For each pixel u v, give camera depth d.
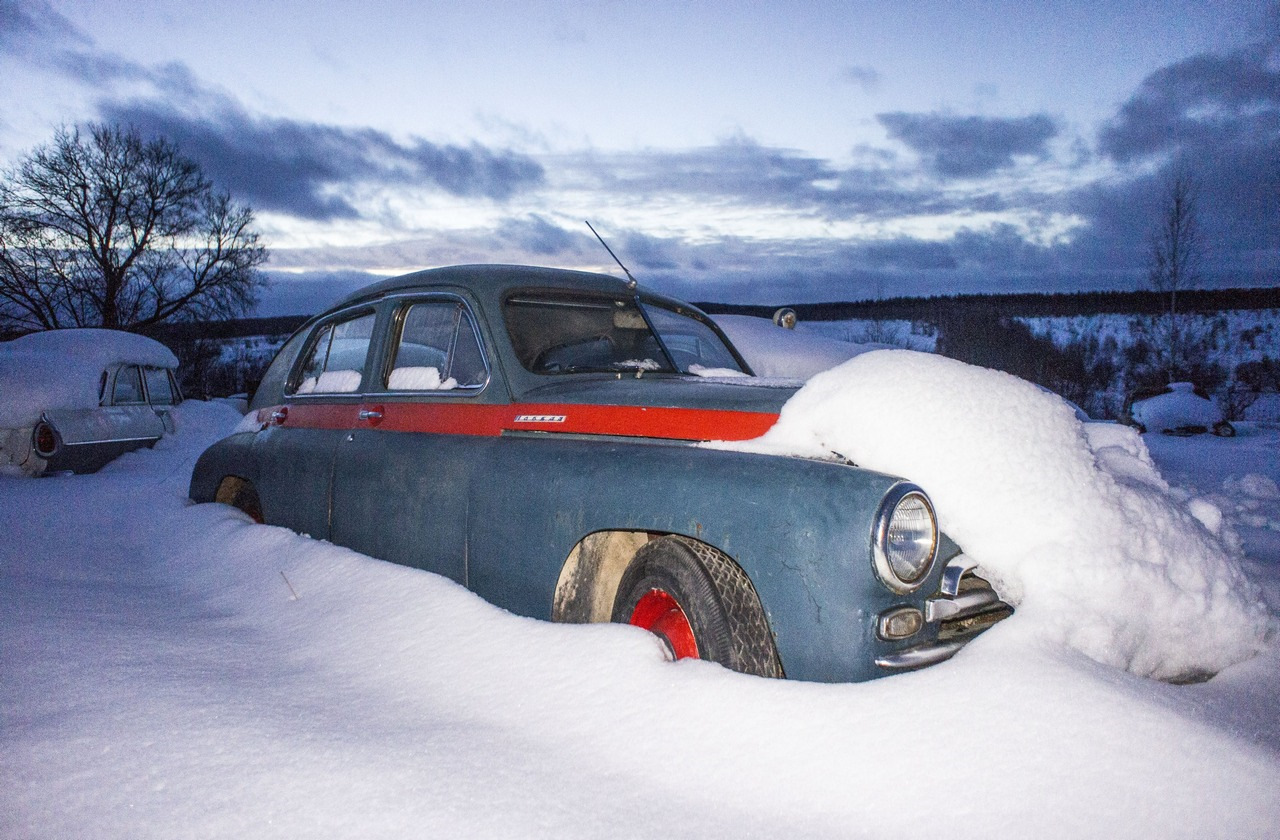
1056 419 2.61
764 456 2.61
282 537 4.30
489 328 3.64
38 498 7.14
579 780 2.08
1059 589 2.26
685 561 2.55
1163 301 30.00
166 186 31.19
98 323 30.83
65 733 2.32
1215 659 2.42
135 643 3.12
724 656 2.44
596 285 4.12
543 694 2.47
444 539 3.44
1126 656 2.29
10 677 2.72
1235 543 3.04
